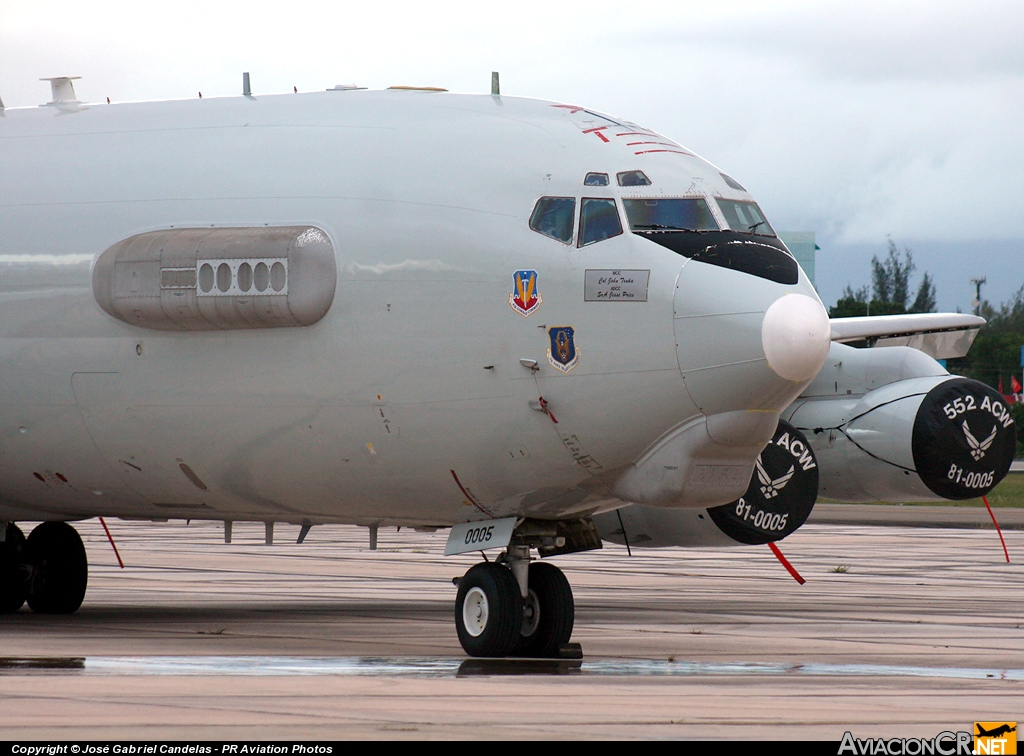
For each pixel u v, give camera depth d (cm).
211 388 5309
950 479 7538
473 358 4916
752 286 4762
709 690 4106
